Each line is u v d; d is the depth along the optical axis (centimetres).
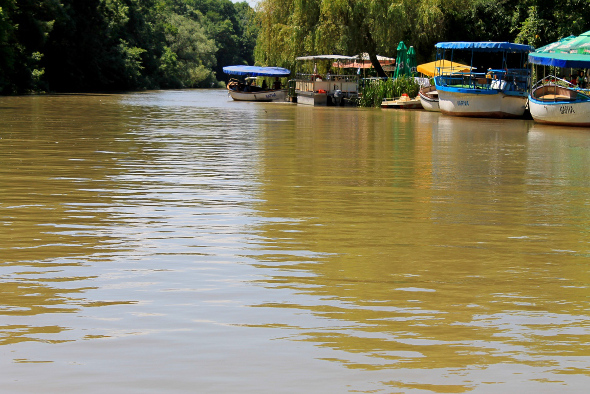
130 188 1214
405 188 1265
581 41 3703
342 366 460
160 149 1891
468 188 1280
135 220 940
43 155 1694
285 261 734
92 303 585
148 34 10625
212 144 2061
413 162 1683
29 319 543
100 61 8550
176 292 619
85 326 529
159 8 12938
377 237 857
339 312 570
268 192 1192
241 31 18525
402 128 2942
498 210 1061
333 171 1488
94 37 8431
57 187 1213
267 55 6059
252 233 869
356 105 5325
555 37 4875
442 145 2175
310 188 1245
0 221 922
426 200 1141
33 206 1033
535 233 898
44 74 7762
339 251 782
